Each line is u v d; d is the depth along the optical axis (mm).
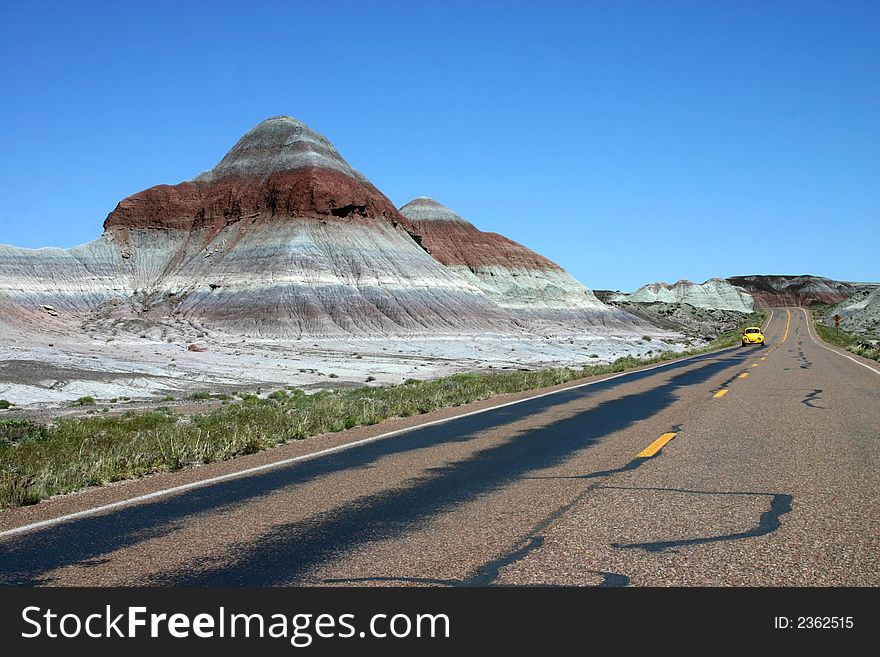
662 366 36125
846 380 23531
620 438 11922
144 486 9125
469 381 27844
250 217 141750
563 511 7012
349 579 5273
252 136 161875
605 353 77250
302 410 18062
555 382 27172
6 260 129500
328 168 150500
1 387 29766
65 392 30359
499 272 177000
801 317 169750
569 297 165625
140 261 140750
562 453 10562
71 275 133000
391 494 8070
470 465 9797
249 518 7125
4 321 62219
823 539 5953
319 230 134750
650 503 7273
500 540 6078
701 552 5660
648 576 5184
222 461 11141
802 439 11383
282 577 5359
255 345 79750
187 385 35750
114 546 6242
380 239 138750
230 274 127188
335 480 9031
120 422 18656
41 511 7812
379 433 13609
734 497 7492
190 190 153750
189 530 6723
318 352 68875
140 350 55688
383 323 116438
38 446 14047
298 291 118875
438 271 138125
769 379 24422
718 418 14297
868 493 7625
